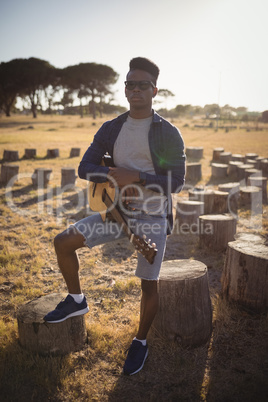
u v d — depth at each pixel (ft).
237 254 11.05
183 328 9.17
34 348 8.79
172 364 8.70
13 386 7.98
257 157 47.42
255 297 10.80
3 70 212.64
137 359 8.37
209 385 7.93
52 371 8.32
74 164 44.68
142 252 7.12
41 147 65.26
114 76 243.40
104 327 10.27
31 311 9.02
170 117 342.44
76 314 8.54
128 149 7.34
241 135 113.50
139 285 13.14
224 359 8.90
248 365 8.66
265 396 7.64
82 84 246.68
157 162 7.28
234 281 11.22
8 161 46.83
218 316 10.72
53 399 7.67
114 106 347.97
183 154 7.42
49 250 16.97
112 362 8.80
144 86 6.91
